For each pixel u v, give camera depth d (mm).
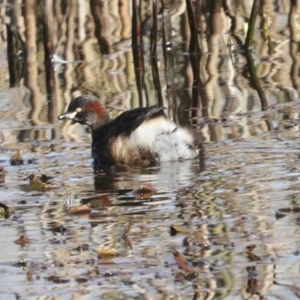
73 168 13445
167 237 10078
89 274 9164
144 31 23391
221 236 10000
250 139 14258
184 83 19016
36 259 9648
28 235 10422
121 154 13422
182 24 23031
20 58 22469
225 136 14562
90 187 12359
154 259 9461
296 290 8547
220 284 8773
